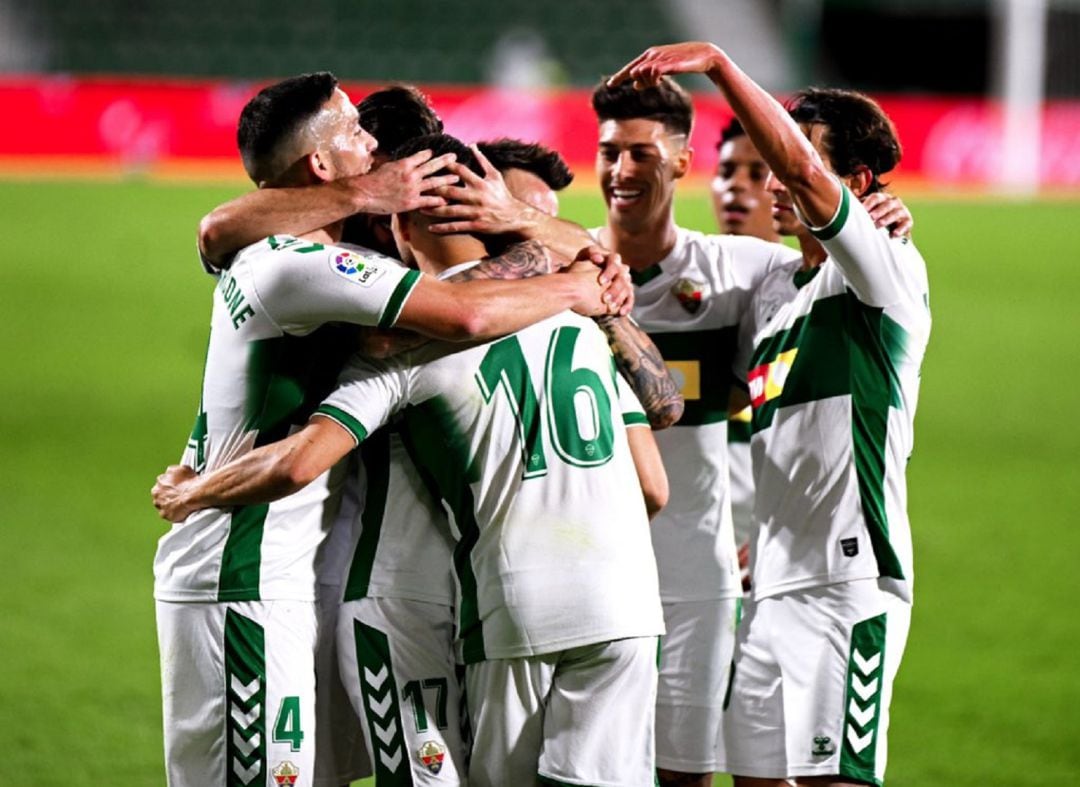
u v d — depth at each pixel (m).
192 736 11.73
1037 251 70.25
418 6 113.44
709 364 14.81
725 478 14.85
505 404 11.09
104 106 93.19
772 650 13.07
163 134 93.19
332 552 12.33
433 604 11.52
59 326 50.41
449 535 11.55
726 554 14.74
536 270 11.53
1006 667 22.55
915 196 90.88
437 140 11.99
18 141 93.25
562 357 11.30
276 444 11.05
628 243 15.05
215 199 79.38
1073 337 51.91
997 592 26.25
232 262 11.72
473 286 11.05
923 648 23.42
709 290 14.77
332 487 11.98
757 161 17.81
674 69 11.65
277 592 11.61
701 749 14.64
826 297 13.05
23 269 60.44
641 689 11.19
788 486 13.14
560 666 11.16
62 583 26.03
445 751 11.50
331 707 12.27
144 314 52.75
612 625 10.96
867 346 12.75
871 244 12.14
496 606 11.03
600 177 15.20
